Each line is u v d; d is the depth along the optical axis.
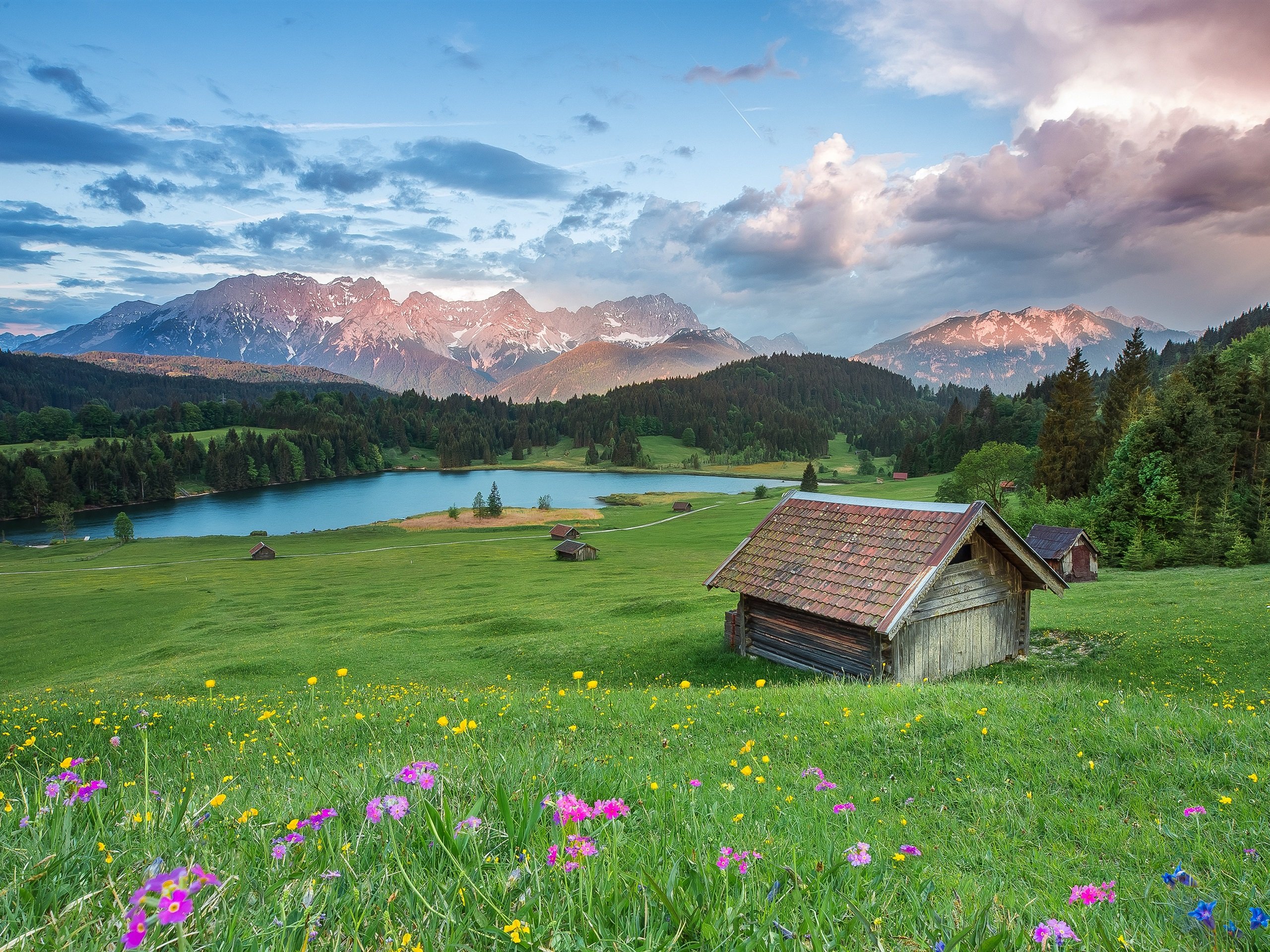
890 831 5.18
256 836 2.77
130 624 54.09
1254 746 7.07
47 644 48.00
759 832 3.67
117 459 198.75
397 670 29.33
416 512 177.50
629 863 2.71
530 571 79.00
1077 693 10.17
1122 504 55.00
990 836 5.30
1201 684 18.78
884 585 19.12
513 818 2.82
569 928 2.05
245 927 1.87
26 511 177.25
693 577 68.06
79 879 2.22
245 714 12.15
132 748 9.77
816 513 23.20
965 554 20.83
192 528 157.75
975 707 9.51
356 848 2.57
